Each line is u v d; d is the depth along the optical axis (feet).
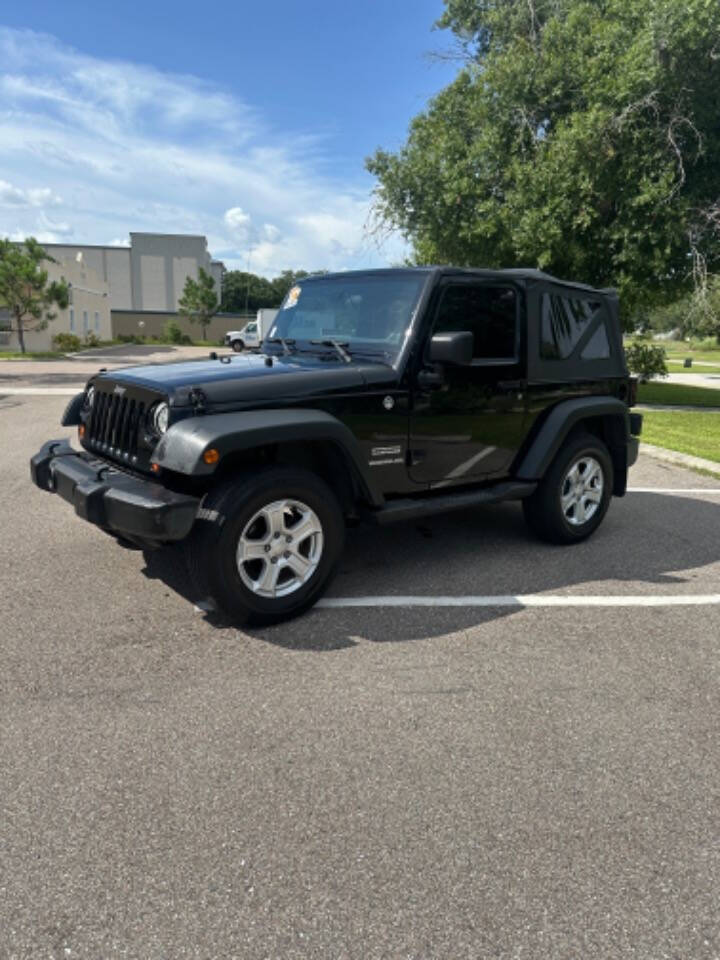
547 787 8.46
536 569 15.97
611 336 18.70
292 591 12.63
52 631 12.27
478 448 15.35
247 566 12.66
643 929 6.47
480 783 8.50
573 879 7.06
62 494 13.17
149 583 14.53
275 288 360.28
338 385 12.80
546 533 17.35
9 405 45.29
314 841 7.48
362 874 7.05
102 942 6.20
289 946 6.21
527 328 15.88
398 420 13.66
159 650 11.64
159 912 6.54
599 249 48.37
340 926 6.43
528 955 6.16
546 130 51.06
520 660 11.62
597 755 9.12
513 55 50.26
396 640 12.21
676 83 43.19
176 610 13.24
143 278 272.31
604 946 6.28
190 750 8.98
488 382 15.12
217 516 11.51
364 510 13.96
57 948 6.13
